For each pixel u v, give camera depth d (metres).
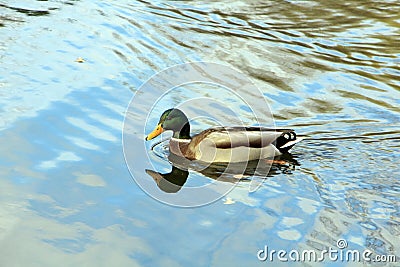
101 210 9.14
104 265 7.93
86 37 16.58
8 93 12.88
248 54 16.16
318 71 15.34
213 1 20.08
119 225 8.79
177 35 17.11
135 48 16.03
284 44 16.88
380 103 13.70
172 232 8.66
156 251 8.23
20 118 11.80
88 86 13.51
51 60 14.86
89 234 8.56
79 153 10.73
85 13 18.53
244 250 8.29
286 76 14.98
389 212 9.20
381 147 11.38
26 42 15.95
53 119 11.88
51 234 8.53
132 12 18.75
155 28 17.53
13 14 18.16
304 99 13.84
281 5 19.81
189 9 19.25
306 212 9.20
